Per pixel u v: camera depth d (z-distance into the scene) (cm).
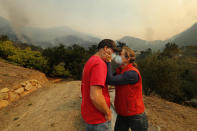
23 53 1936
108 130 125
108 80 128
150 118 373
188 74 2620
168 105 527
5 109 447
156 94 1320
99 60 117
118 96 157
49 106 449
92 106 121
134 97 147
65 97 541
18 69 963
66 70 3052
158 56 1376
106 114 116
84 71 129
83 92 132
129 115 152
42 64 2167
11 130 312
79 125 305
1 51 1691
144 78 1280
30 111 425
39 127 311
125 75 138
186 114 439
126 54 146
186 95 2186
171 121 367
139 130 155
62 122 324
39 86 818
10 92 527
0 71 736
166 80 1186
